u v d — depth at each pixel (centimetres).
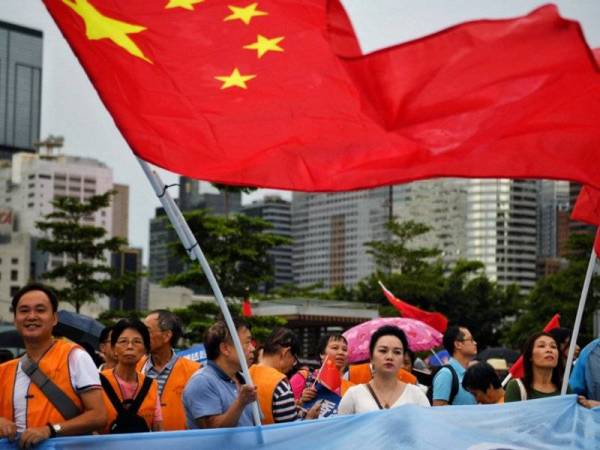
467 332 1102
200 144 666
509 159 643
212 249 3397
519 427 771
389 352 835
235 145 664
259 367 863
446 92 607
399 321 1353
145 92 668
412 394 840
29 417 662
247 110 665
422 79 602
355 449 712
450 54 596
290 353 955
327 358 1016
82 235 4175
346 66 600
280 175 660
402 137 642
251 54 664
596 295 5116
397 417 731
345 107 654
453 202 18938
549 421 791
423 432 729
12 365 677
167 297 9238
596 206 893
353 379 1174
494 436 763
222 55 668
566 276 5350
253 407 723
